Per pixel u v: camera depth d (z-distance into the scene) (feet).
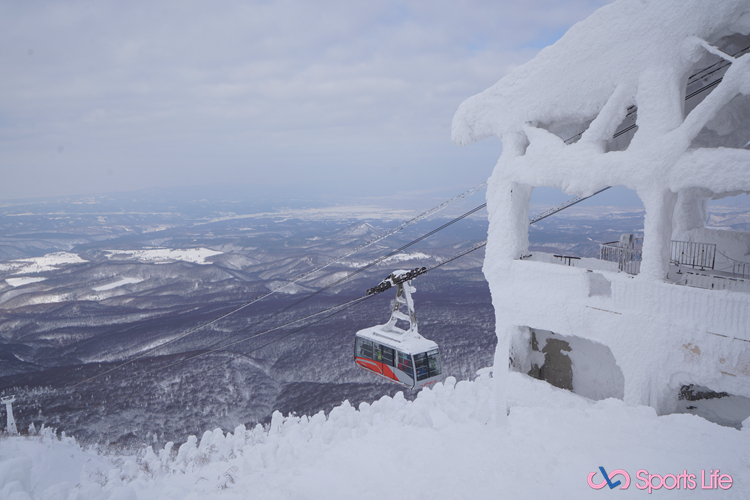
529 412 35.37
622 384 38.19
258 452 56.44
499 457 28.91
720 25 28.78
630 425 28.45
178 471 65.72
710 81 40.14
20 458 52.85
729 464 22.07
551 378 43.29
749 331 26.53
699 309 28.81
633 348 32.09
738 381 27.09
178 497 45.21
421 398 66.03
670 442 25.30
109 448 193.57
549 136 38.11
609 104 33.73
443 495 26.13
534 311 38.50
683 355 29.55
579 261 42.09
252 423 285.84
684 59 30.42
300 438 57.62
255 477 43.96
